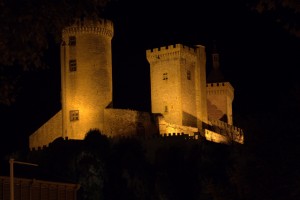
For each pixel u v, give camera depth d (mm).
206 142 81875
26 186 52906
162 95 97125
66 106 90938
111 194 78688
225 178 75875
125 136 85875
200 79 101312
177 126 93125
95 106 89500
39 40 23812
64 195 57188
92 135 83812
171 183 78812
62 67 91875
